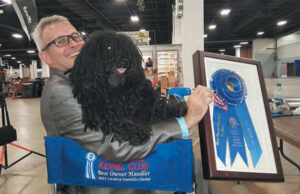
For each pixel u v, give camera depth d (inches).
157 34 786.2
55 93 26.8
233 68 33.8
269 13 496.4
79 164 26.6
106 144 24.6
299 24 610.9
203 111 27.5
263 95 34.0
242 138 31.0
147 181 25.9
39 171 97.9
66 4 395.5
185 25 178.7
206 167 28.9
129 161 25.1
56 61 38.5
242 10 488.1
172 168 25.6
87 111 25.0
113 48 25.3
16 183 87.7
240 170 29.5
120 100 26.3
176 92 37.6
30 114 254.4
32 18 94.2
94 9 453.7
